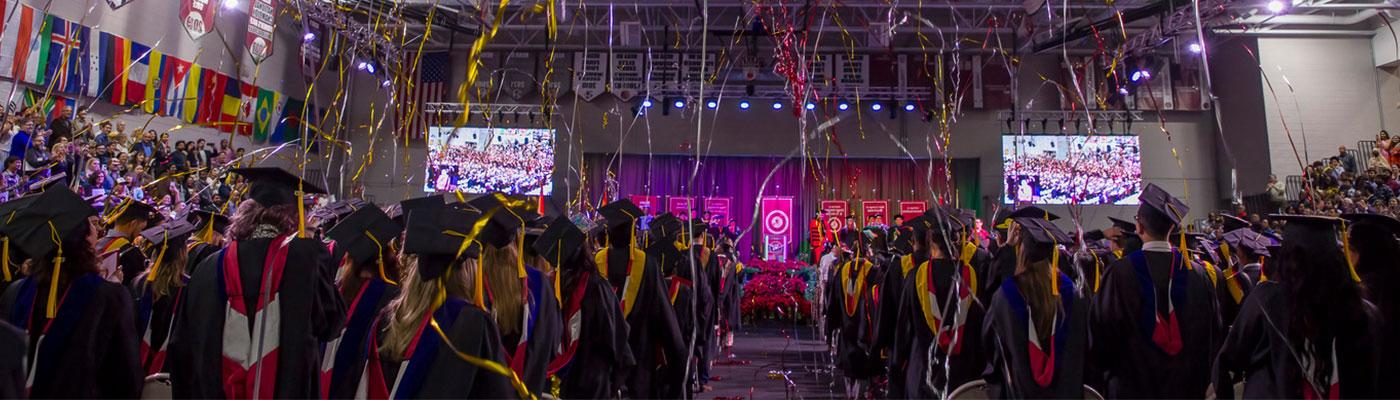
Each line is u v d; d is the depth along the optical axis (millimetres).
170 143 11898
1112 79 16500
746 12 14523
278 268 2275
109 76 11094
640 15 16094
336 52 12805
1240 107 16453
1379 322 2041
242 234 2432
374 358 1812
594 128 17344
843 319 5734
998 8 14883
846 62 16906
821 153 17609
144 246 3572
